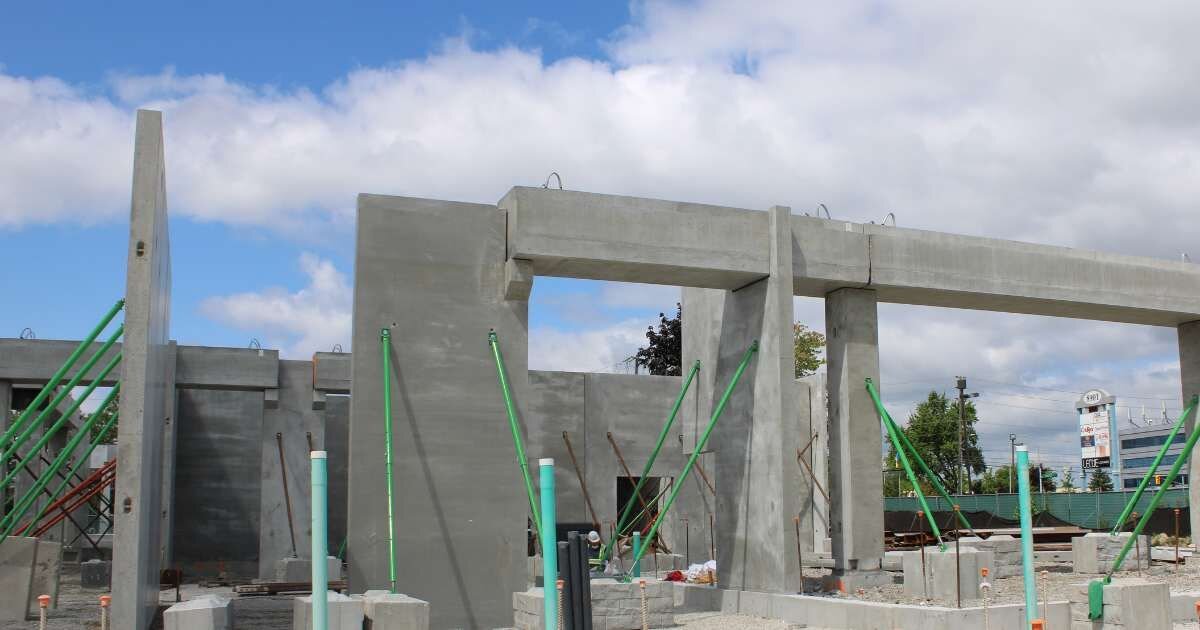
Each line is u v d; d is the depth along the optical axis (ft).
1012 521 99.50
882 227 63.36
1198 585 59.47
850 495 61.82
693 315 78.64
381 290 53.83
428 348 54.19
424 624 38.01
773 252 59.82
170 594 72.18
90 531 114.11
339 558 80.23
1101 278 68.90
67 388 50.24
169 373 84.43
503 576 53.67
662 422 98.78
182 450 100.58
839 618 49.60
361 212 54.13
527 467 54.80
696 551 95.61
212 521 100.27
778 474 58.03
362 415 52.65
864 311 63.57
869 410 63.05
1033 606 34.71
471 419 54.44
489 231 56.24
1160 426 324.80
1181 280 71.82
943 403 228.63
